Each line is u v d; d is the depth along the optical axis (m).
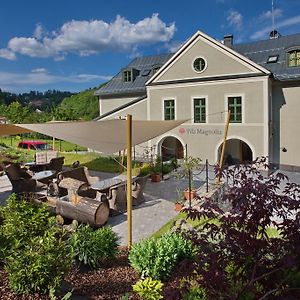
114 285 5.67
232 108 20.95
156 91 23.61
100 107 31.06
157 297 4.26
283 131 21.66
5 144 35.28
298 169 21.25
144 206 12.16
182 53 22.39
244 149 23.38
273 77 20.31
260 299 3.43
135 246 6.50
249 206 3.57
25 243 5.26
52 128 9.84
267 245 3.63
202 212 4.07
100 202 9.23
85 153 27.66
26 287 4.66
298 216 3.53
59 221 9.67
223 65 20.91
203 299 3.87
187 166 14.45
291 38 23.56
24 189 13.01
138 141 10.96
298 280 3.60
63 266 4.93
